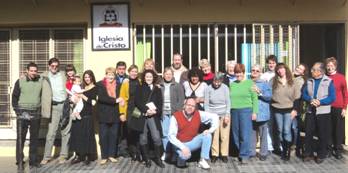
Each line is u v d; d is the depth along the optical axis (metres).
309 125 9.80
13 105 9.72
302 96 9.95
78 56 11.11
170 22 10.88
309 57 11.27
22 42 11.24
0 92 11.33
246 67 10.92
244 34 10.93
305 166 9.55
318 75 9.79
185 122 9.47
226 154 9.91
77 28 11.12
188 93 9.91
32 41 11.23
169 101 9.85
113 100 9.82
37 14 11.00
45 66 11.21
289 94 9.89
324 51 11.17
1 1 11.05
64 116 10.10
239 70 9.88
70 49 11.13
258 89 9.84
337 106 9.92
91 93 9.88
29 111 9.67
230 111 9.93
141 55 10.98
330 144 10.01
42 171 9.49
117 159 10.27
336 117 9.95
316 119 9.76
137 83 9.90
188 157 9.33
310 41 11.23
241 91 9.83
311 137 9.87
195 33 10.96
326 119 9.73
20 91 9.70
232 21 10.85
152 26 10.97
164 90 9.88
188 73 9.98
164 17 10.87
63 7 10.96
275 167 9.51
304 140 10.04
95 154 10.30
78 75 10.41
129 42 10.90
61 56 11.16
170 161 9.98
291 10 10.86
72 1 10.95
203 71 10.12
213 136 9.88
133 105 9.71
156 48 10.98
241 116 9.81
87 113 9.88
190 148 9.48
